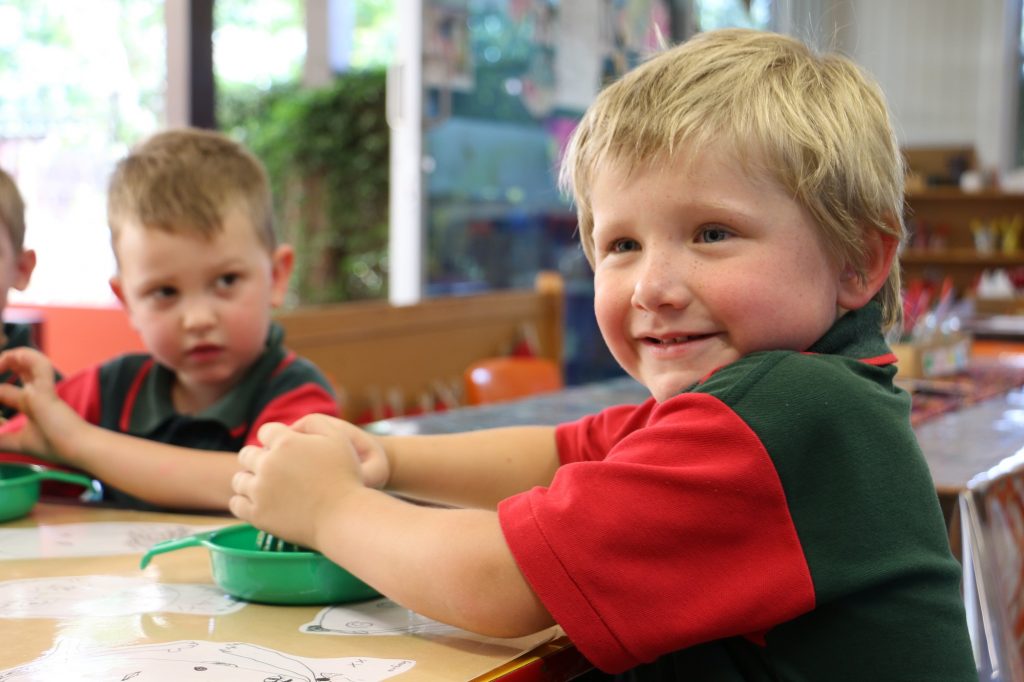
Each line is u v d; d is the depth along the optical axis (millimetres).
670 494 634
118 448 1061
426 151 3766
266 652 620
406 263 3764
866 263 755
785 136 700
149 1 3010
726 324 704
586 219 803
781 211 701
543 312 3111
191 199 1190
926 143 6523
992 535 1081
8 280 1347
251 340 1243
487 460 947
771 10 5625
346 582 729
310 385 1262
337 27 4004
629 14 5012
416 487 917
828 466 651
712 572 633
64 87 3125
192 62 2988
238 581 720
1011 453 1253
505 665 610
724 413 649
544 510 644
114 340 2672
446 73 3844
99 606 708
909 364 1841
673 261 708
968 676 667
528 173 4457
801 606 635
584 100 4789
